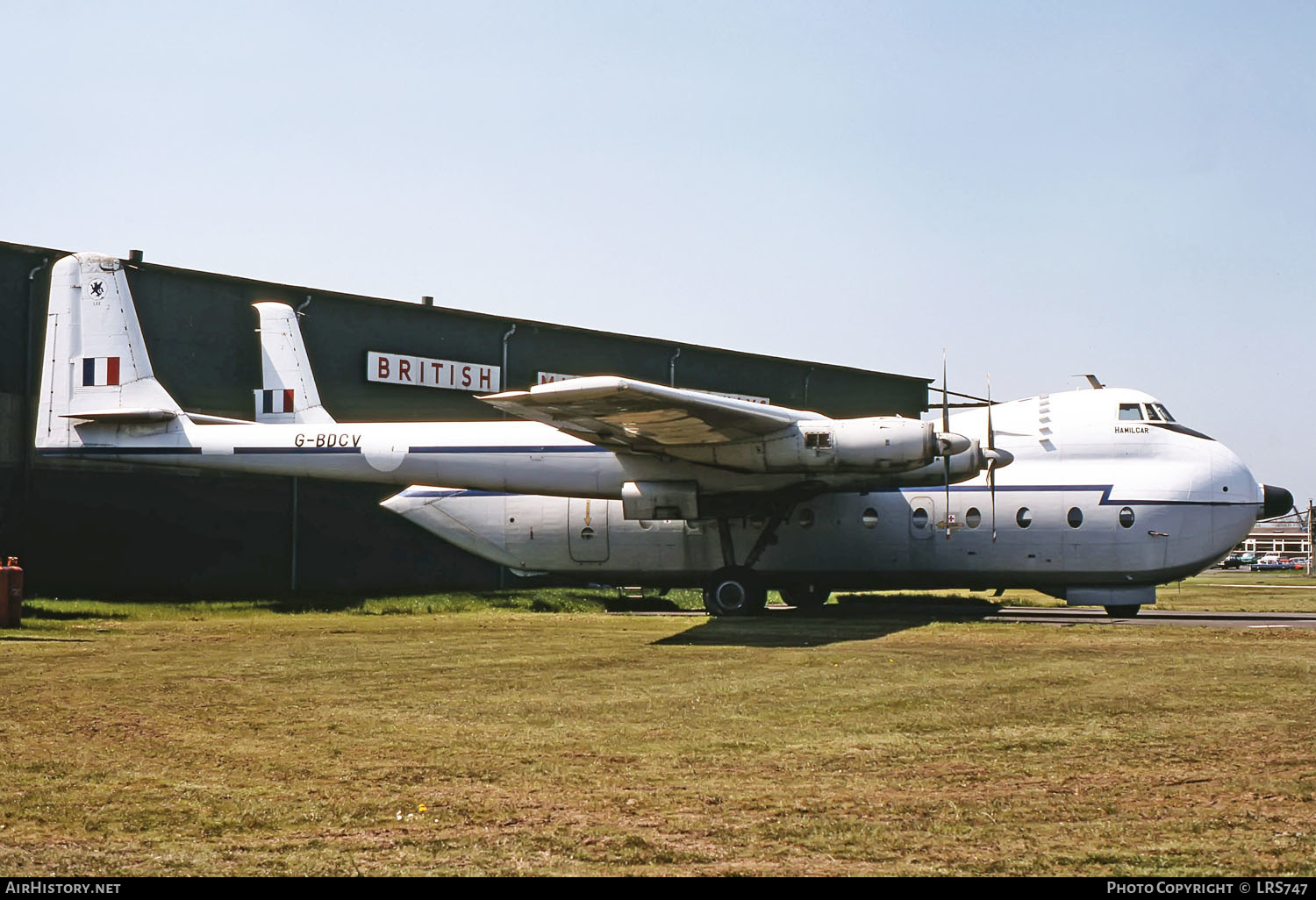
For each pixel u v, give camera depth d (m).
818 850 6.24
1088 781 7.77
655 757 8.66
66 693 12.02
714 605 23.84
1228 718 10.12
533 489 23.62
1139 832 6.53
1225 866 5.89
